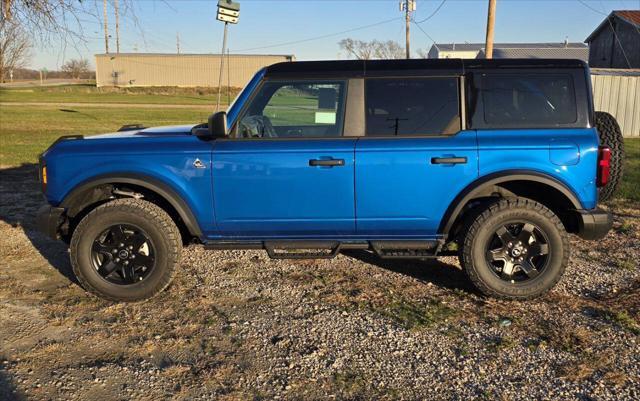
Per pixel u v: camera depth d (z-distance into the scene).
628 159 13.20
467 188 4.53
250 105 4.72
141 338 4.17
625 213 7.89
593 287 5.07
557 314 4.50
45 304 4.79
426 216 4.61
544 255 4.64
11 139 17.78
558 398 3.36
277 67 4.75
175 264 4.79
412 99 4.61
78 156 4.73
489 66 4.62
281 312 4.61
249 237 4.82
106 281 4.79
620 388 3.45
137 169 4.67
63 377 3.62
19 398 3.38
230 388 3.51
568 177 4.49
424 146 4.52
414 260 5.86
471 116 4.58
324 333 4.23
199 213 4.71
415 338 4.14
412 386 3.52
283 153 4.57
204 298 4.91
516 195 4.98
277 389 3.50
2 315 4.55
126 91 63.19
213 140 4.70
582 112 4.56
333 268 5.63
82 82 94.19
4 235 6.85
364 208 4.62
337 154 4.54
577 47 56.28
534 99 4.59
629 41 41.78
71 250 4.76
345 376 3.63
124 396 3.42
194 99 50.75
